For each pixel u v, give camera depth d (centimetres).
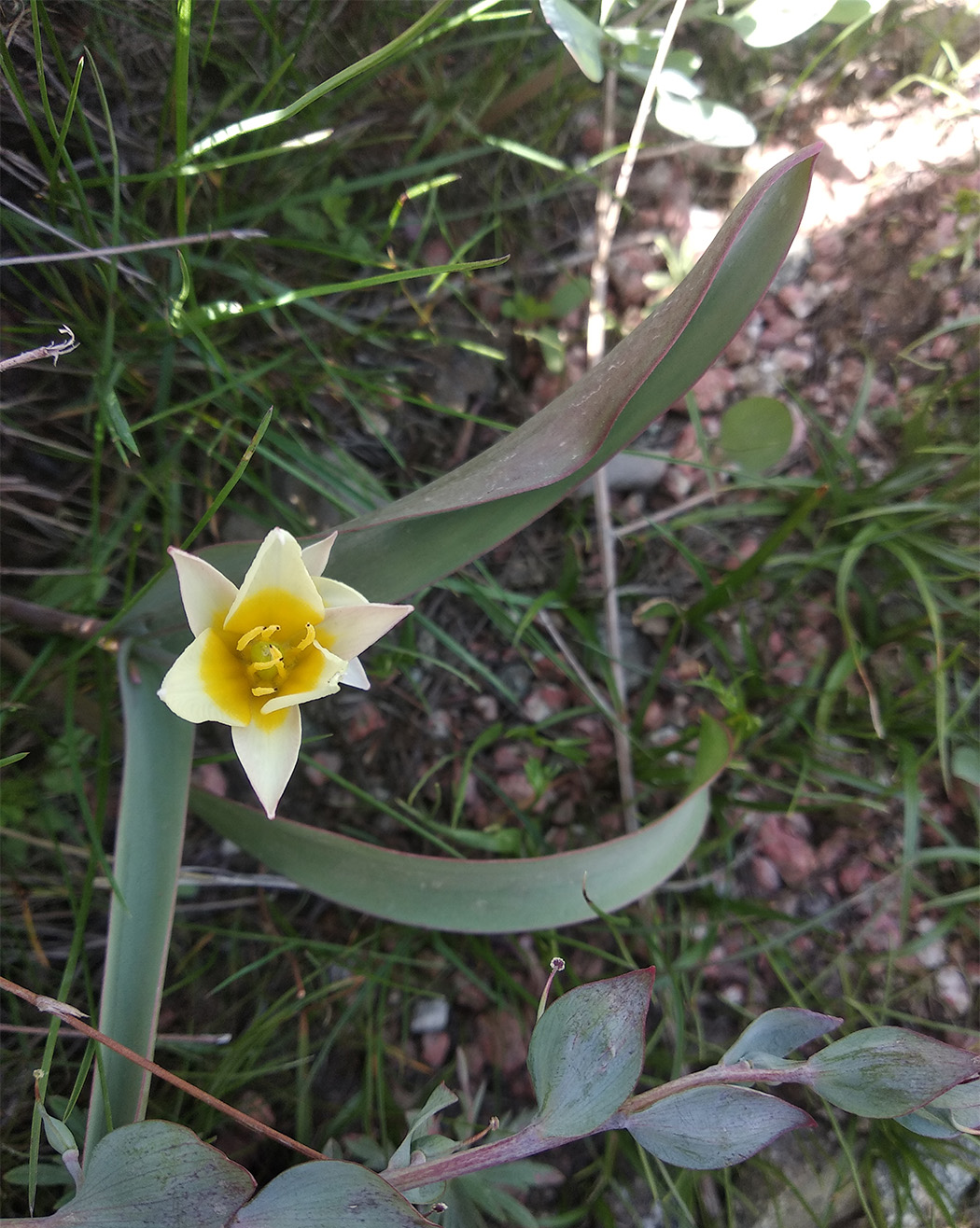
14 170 21
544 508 18
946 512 26
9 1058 21
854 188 28
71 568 23
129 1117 16
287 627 16
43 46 21
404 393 26
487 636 27
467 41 25
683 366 17
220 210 23
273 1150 23
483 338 27
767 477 27
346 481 26
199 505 25
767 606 28
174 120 23
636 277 28
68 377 23
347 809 25
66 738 20
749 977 25
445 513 19
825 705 26
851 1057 15
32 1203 15
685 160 28
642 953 25
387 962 24
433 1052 24
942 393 27
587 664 27
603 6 22
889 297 28
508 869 21
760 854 27
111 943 17
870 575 28
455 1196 19
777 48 28
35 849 23
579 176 27
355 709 26
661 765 26
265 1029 23
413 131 26
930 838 27
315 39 24
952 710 27
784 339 28
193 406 24
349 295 26
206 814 22
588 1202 23
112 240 20
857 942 26
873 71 28
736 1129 15
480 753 26
